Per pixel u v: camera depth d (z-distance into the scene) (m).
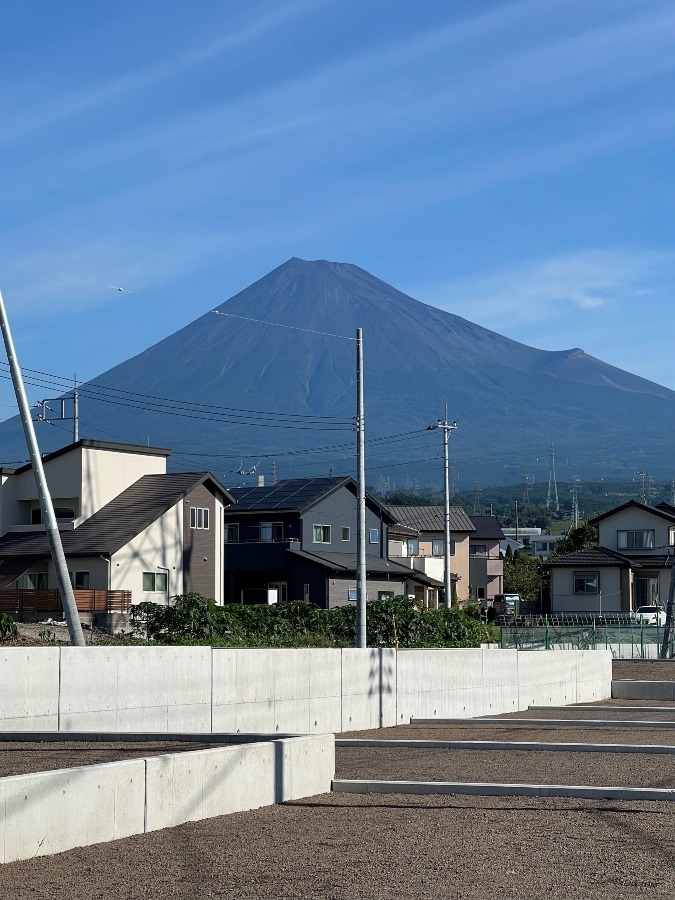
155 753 14.03
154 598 46.25
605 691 32.41
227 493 50.00
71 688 16.34
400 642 39.53
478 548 95.69
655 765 16.11
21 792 9.27
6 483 48.12
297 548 56.69
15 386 22.12
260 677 19.55
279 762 12.45
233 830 10.71
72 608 22.30
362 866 9.25
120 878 8.71
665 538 71.69
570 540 97.06
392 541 72.06
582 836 10.52
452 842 10.23
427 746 18.66
